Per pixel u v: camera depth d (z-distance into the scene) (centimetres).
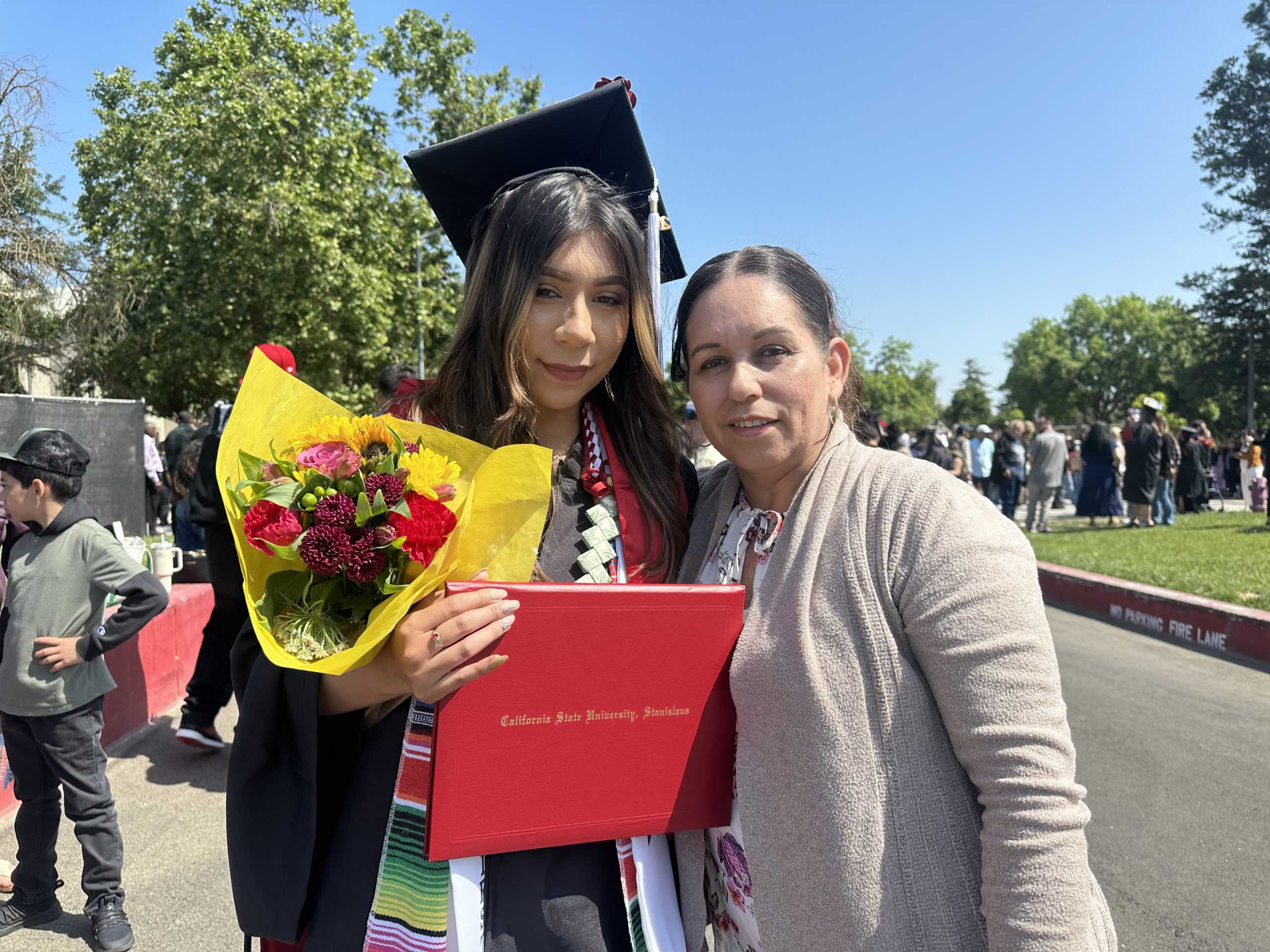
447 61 2336
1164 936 268
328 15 2091
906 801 104
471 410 141
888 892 103
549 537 136
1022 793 96
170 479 1103
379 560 106
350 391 1992
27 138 1354
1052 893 94
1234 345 3750
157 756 429
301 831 117
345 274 1822
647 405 151
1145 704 503
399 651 105
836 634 109
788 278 122
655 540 143
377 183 2072
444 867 113
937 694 104
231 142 1778
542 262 131
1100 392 7425
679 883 132
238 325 1853
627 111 157
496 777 111
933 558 105
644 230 162
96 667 278
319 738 123
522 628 109
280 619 109
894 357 8481
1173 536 1114
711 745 121
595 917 121
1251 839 332
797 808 109
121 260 1928
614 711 115
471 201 175
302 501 108
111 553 283
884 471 117
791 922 109
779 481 130
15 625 271
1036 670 99
